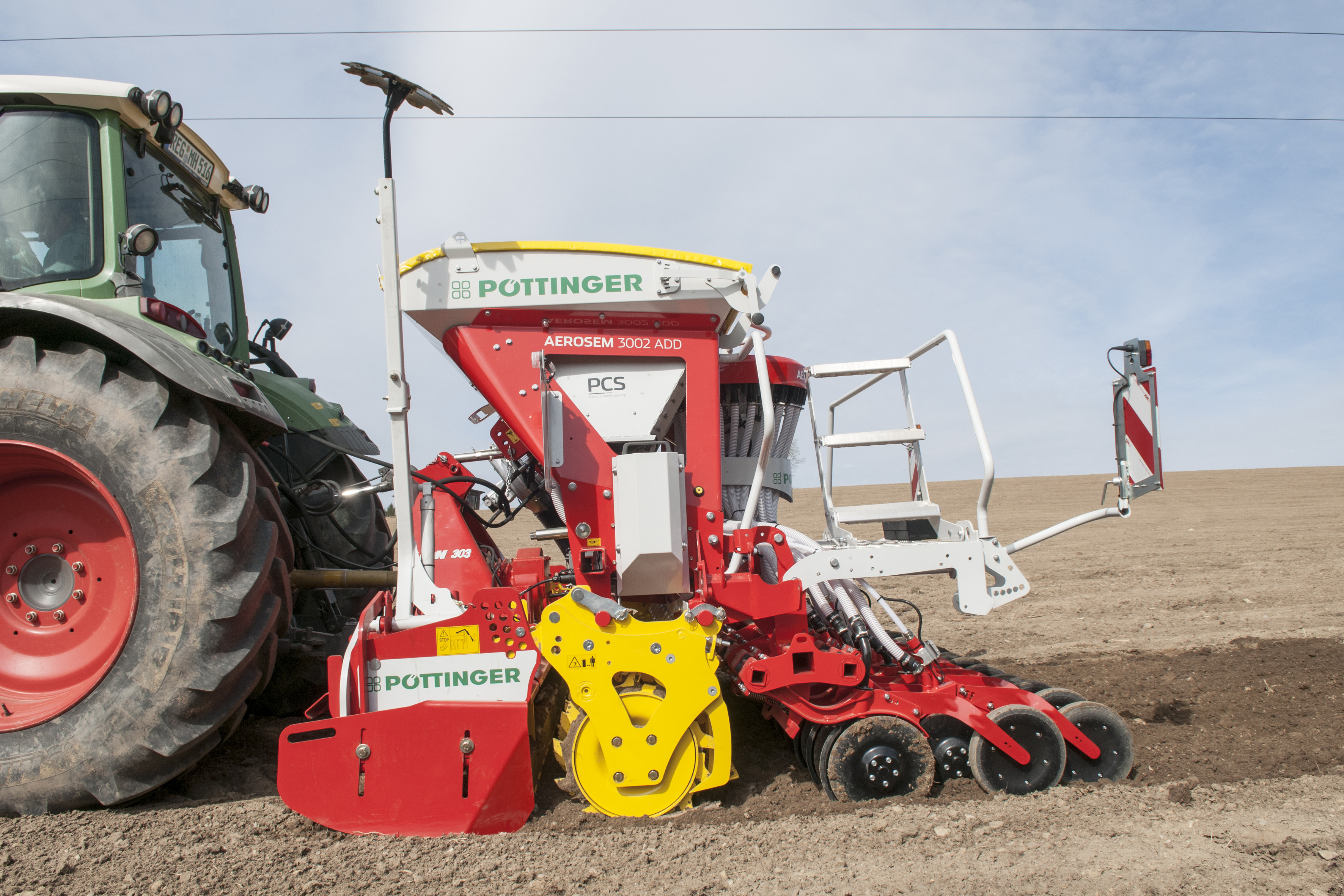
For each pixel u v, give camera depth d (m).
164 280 4.26
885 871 2.59
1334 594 8.30
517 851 2.78
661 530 3.24
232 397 3.29
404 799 2.96
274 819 3.04
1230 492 29.38
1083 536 16.12
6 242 3.65
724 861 2.68
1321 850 2.67
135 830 2.93
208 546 3.11
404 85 3.33
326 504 4.26
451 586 3.71
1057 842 2.78
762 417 3.74
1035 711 3.29
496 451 4.02
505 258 3.46
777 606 3.35
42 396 3.18
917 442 4.04
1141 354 3.56
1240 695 4.73
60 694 3.21
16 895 2.46
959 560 3.40
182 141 4.36
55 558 3.32
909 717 3.25
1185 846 2.74
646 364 3.54
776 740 4.04
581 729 3.10
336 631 4.61
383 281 3.30
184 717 3.08
